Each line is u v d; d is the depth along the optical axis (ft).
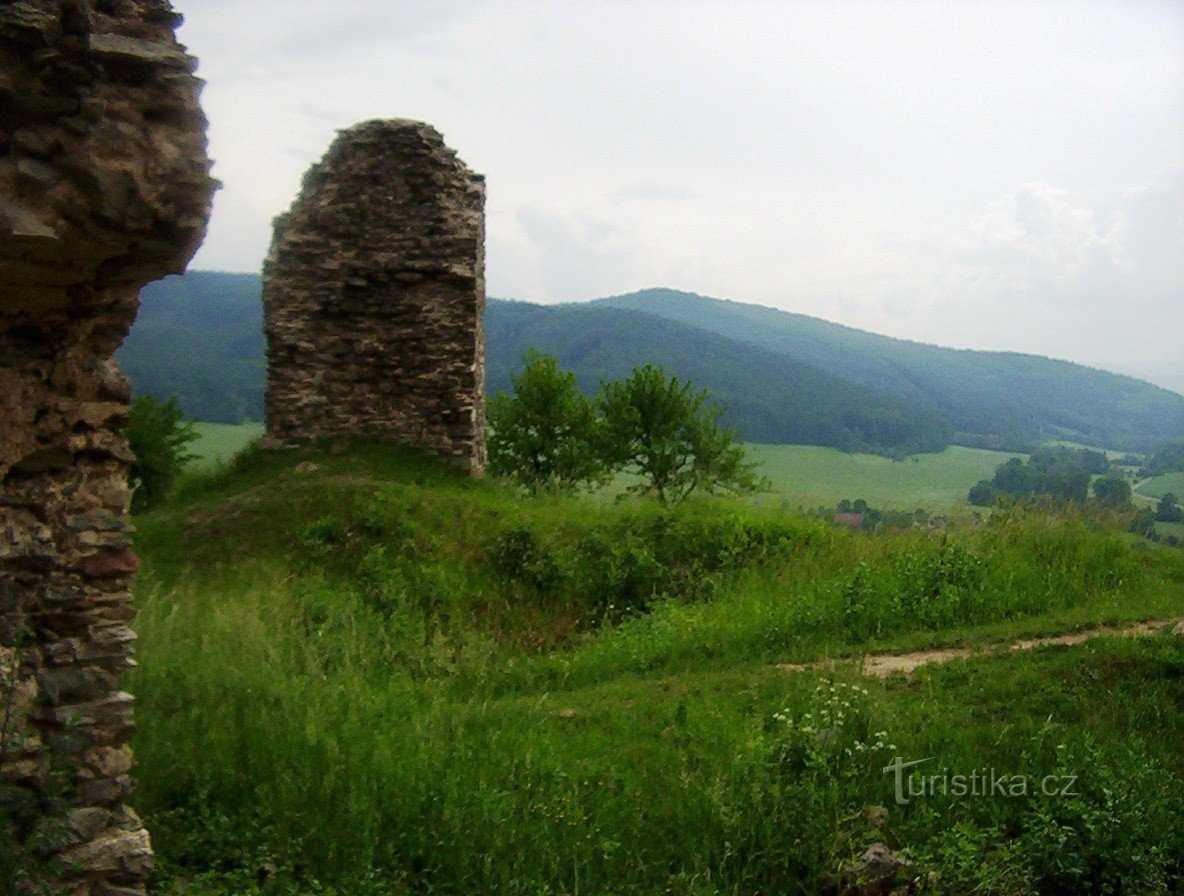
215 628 34.63
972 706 30.35
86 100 16.20
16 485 17.83
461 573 49.06
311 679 31.45
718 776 25.50
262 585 45.34
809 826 23.70
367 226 65.87
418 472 63.26
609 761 27.17
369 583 47.01
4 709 17.07
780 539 51.44
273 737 25.55
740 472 83.30
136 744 24.41
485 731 28.94
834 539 51.72
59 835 16.93
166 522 52.49
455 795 23.73
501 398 79.15
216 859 21.07
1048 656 33.91
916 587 41.29
